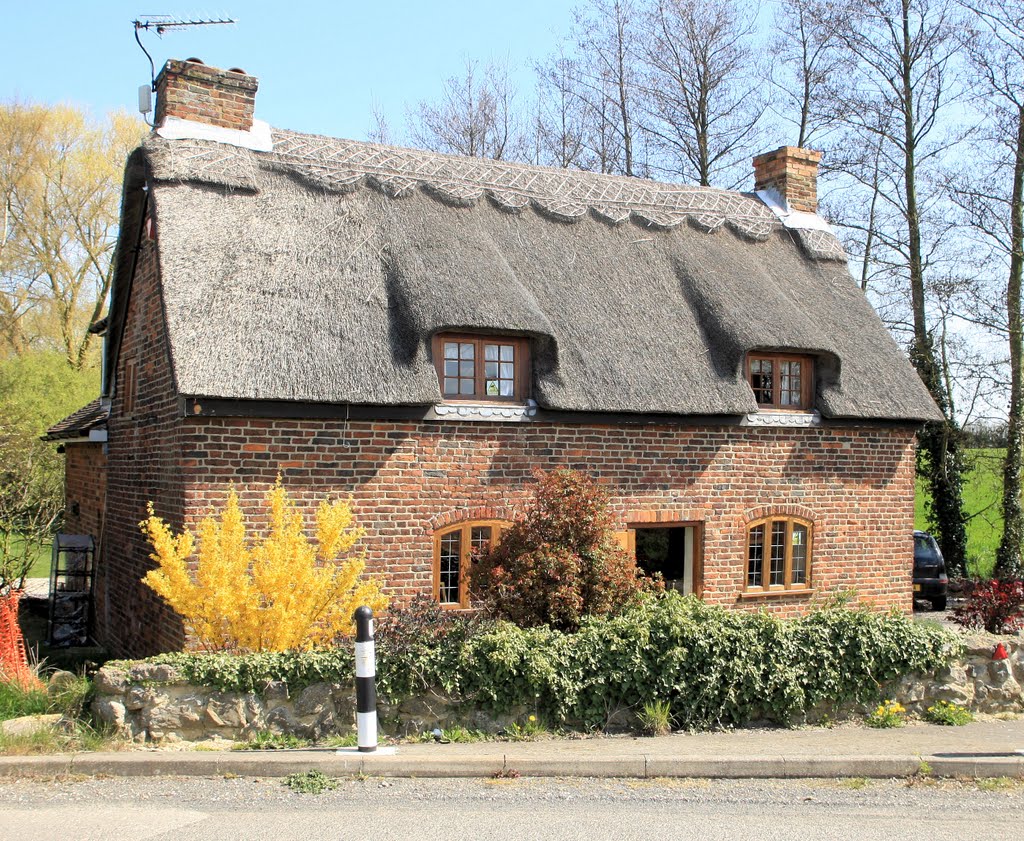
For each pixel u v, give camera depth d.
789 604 14.05
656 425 13.02
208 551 8.49
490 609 9.32
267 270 11.35
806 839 5.79
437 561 11.60
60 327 32.69
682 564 17.28
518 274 13.08
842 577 14.53
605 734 8.32
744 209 16.66
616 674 8.40
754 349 13.47
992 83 21.62
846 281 16.41
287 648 8.58
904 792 6.84
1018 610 12.20
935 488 23.02
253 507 10.62
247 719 7.74
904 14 23.28
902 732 8.56
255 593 8.65
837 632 9.15
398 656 8.06
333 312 11.28
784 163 17.30
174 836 5.68
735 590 13.60
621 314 13.28
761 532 13.93
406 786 6.77
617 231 14.83
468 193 13.84
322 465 10.98
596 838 5.73
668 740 8.06
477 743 7.89
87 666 12.64
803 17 26.00
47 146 32.19
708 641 8.65
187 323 10.40
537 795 6.60
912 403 14.69
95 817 6.01
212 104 12.84
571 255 13.90
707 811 6.32
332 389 10.58
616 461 12.75
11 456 16.45
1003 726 8.97
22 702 8.73
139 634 12.35
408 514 11.42
